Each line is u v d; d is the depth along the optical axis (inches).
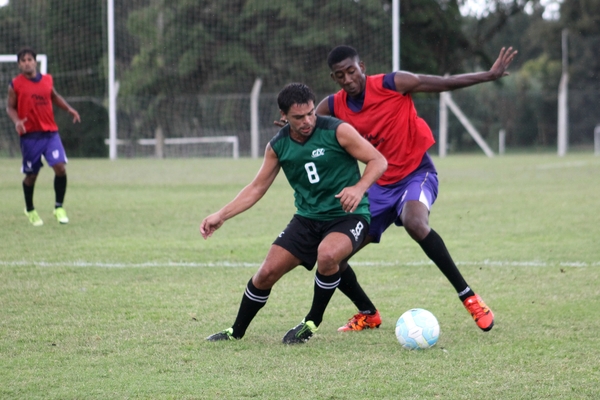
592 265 1000.9
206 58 4451.3
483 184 2278.5
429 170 768.3
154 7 4389.8
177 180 2420.0
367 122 759.1
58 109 4010.8
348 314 767.7
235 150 4232.3
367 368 573.0
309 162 647.1
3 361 587.5
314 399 503.5
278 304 799.7
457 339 661.3
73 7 4062.5
